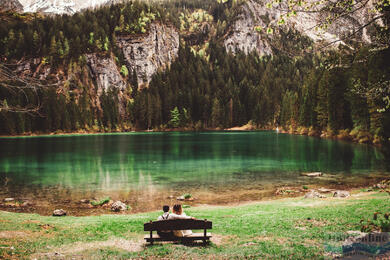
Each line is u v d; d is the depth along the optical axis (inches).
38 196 874.8
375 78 1772.9
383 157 1569.9
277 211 564.7
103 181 1103.0
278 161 1572.3
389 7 289.1
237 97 7815.0
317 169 1285.7
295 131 4638.3
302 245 306.3
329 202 644.7
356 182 988.6
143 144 2962.6
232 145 2662.4
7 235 400.2
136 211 716.7
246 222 463.8
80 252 323.0
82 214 684.7
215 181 1077.8
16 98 3316.9
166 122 7770.7
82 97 6545.3
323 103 3312.0
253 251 294.5
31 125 5369.1
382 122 1943.9
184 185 1016.9
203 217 543.8
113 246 350.6
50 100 5580.7
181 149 2357.3
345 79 2864.2
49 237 398.0
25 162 1662.2
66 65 7303.2
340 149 2018.9
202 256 285.4
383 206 494.0
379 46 365.7
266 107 7135.8
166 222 317.4
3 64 341.1
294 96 4980.3
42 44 6958.7
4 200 821.2
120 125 7199.8
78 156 1946.4
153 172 1295.5
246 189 943.7
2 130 4985.2
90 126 6486.2
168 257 286.2
